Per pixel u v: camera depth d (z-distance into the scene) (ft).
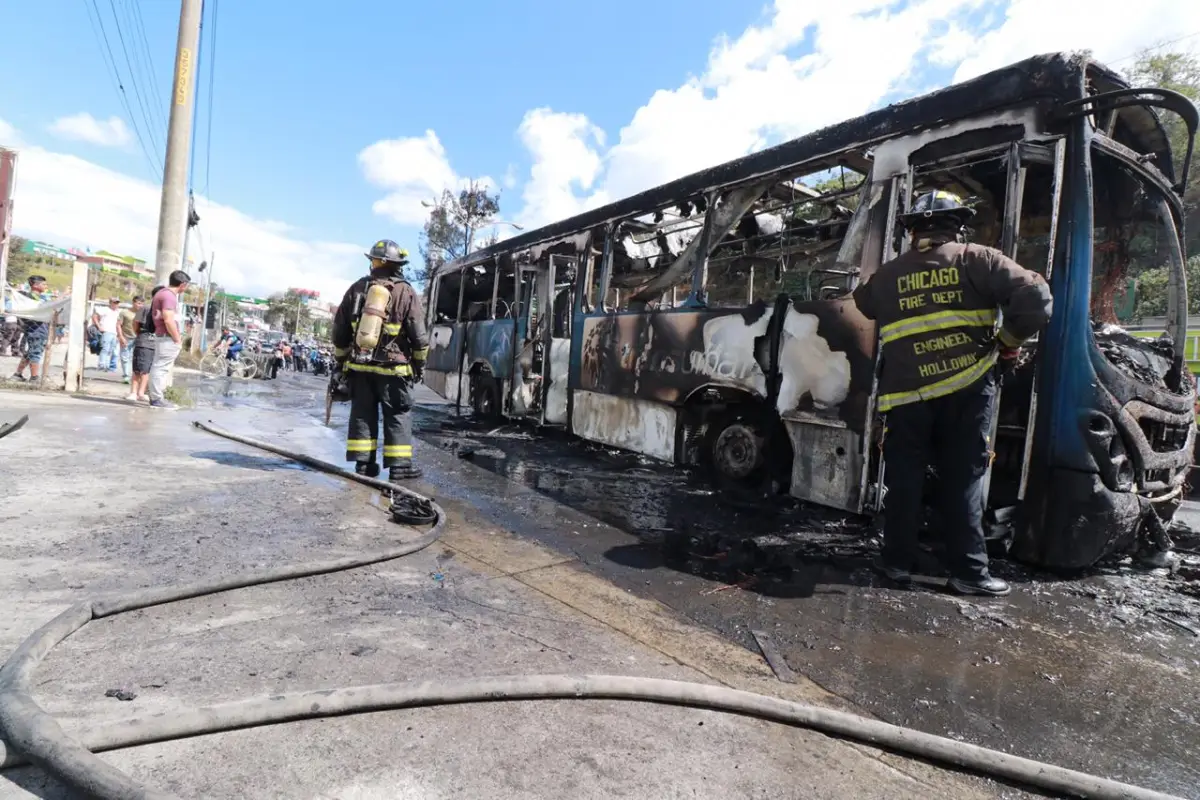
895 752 6.30
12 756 4.83
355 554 10.32
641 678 6.86
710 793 5.32
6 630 6.82
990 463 11.98
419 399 51.26
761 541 13.93
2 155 79.71
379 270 17.21
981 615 10.41
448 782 5.10
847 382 14.58
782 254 21.99
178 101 29.48
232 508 12.32
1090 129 11.87
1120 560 13.85
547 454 24.25
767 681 7.69
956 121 12.91
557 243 26.84
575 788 5.19
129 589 8.15
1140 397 12.71
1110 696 7.93
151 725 5.18
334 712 5.80
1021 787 5.92
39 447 15.93
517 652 7.55
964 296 10.84
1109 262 14.90
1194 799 5.95
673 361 19.99
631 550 12.75
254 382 54.39
